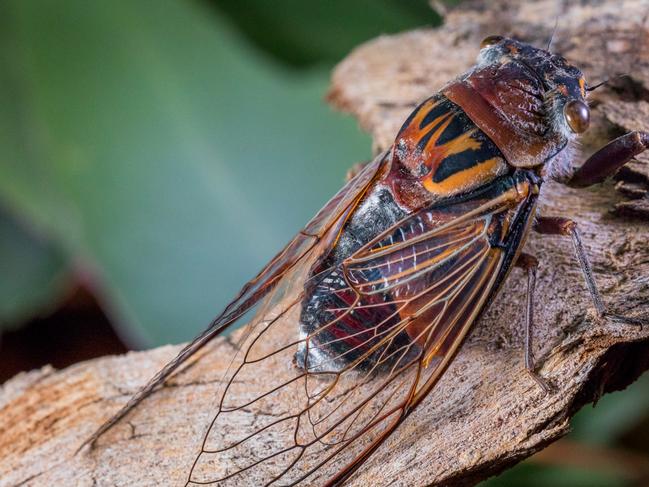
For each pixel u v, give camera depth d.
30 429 0.25
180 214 0.27
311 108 0.28
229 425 0.24
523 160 0.25
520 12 0.28
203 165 0.28
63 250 0.30
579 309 0.24
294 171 0.27
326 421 0.24
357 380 0.24
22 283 0.30
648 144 0.25
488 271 0.24
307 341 0.24
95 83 0.28
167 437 0.24
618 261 0.25
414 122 0.25
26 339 0.31
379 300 0.24
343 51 0.30
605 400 0.28
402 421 0.24
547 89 0.25
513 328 0.25
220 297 0.27
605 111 0.26
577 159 0.26
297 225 0.27
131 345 0.31
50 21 0.29
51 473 0.24
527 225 0.24
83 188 0.28
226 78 0.28
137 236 0.27
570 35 0.27
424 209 0.24
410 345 0.24
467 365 0.24
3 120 0.29
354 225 0.25
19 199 0.29
